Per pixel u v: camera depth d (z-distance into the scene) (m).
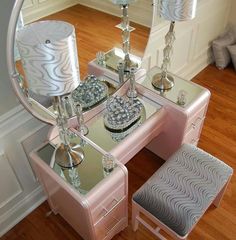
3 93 1.50
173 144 2.11
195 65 3.16
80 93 1.71
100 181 1.46
